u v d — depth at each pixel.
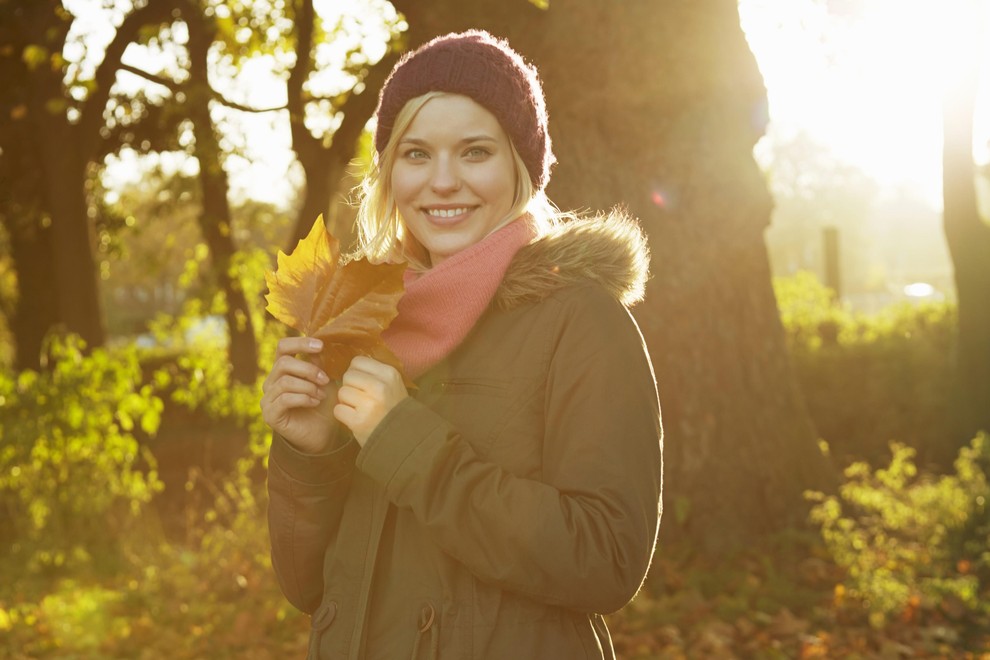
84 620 5.34
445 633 1.49
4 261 17.78
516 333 1.54
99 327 10.62
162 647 5.00
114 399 6.97
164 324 16.62
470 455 1.47
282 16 9.44
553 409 1.49
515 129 1.63
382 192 1.76
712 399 6.12
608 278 1.57
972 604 5.13
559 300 1.53
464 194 1.63
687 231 6.02
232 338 12.27
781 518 6.15
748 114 6.12
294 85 9.69
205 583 5.84
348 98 9.79
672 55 5.84
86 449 6.71
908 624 5.02
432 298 1.53
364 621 1.53
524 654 1.48
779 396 6.32
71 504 6.42
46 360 7.48
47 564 6.15
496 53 1.64
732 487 6.10
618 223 1.62
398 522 1.56
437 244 1.66
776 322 6.42
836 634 4.82
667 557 5.86
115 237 14.52
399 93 1.64
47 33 9.23
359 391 1.48
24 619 5.29
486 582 1.48
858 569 5.36
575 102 5.87
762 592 5.30
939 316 10.65
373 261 1.80
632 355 1.51
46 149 10.30
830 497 6.19
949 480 6.26
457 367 1.56
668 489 6.10
